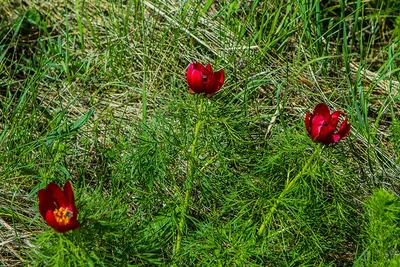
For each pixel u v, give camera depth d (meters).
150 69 1.84
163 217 1.49
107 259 1.39
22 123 1.69
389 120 1.83
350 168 1.66
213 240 1.43
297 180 1.45
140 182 1.53
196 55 1.88
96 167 1.63
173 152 1.51
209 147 1.50
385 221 1.41
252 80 1.80
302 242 1.48
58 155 1.62
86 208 1.36
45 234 1.31
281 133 1.58
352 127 1.75
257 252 1.42
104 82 1.84
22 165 1.62
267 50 1.89
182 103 1.48
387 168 1.69
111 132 1.71
